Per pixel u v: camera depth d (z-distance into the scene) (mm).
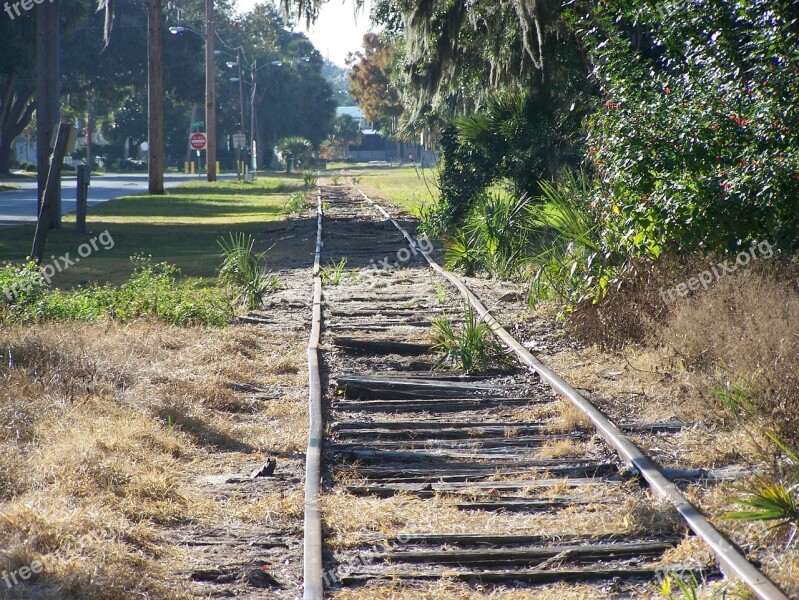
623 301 19656
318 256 35844
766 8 17906
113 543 9438
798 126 17297
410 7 37688
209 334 21469
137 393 15562
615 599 8547
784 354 14164
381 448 13266
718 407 14375
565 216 23391
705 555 9195
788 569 8695
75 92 132250
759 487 10688
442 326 19484
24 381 15094
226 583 8992
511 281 29953
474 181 40625
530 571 9125
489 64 40000
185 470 12266
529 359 18234
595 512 10617
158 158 77875
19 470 11250
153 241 43844
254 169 130500
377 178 124625
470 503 10977
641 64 20609
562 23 32750
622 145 18828
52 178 26453
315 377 16453
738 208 17828
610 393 16094
